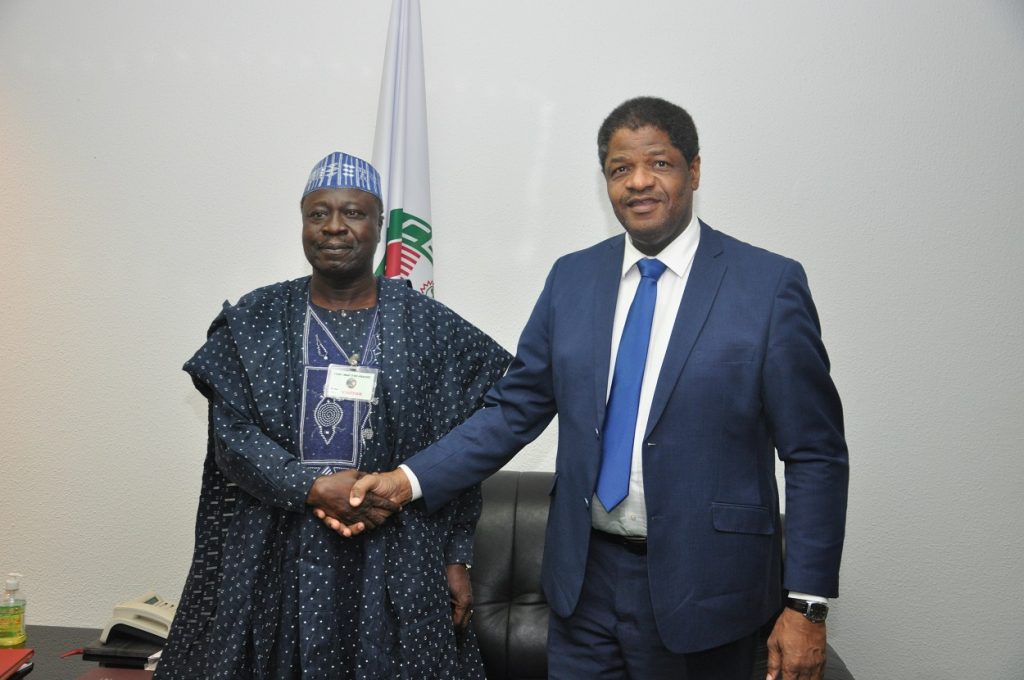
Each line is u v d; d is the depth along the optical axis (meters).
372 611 1.85
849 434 2.78
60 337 2.89
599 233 2.82
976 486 2.74
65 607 2.92
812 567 1.53
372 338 1.99
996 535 2.74
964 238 2.73
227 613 1.84
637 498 1.62
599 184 2.82
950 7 2.72
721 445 1.58
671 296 1.70
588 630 1.69
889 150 2.74
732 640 1.57
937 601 2.76
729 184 2.78
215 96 2.88
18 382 2.90
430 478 1.88
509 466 2.86
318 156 2.86
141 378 2.89
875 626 2.78
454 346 2.11
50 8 2.89
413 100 2.74
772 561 1.66
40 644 2.50
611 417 1.65
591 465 1.64
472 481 1.92
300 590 1.82
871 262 2.76
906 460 2.76
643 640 1.61
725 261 1.67
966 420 2.74
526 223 2.84
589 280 1.79
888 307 2.75
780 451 1.60
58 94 2.89
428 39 2.84
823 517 1.55
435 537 1.99
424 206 2.72
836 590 1.55
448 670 1.93
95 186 2.89
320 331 1.98
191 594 1.99
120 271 2.89
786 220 2.77
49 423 2.90
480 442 1.90
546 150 2.83
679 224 1.68
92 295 2.89
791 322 1.57
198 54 2.88
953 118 2.72
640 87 2.79
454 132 2.84
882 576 2.78
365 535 1.90
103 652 2.28
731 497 1.58
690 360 1.59
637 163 1.64
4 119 2.90
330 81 2.86
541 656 2.29
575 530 1.68
